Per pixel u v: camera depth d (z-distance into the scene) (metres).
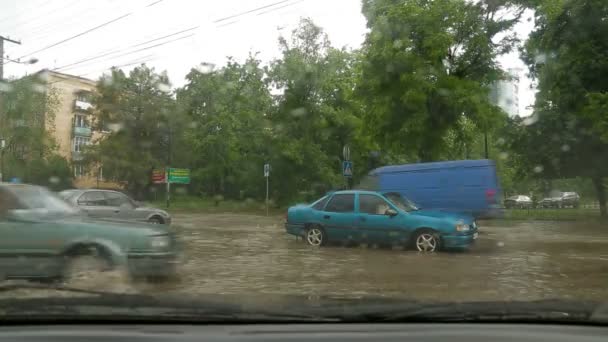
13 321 3.24
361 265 9.95
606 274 9.01
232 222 23.25
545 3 20.05
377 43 19.92
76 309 3.31
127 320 3.24
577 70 20.25
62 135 54.62
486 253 12.04
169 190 41.00
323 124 33.50
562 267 9.83
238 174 39.75
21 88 42.69
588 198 36.06
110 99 46.00
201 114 41.50
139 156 44.81
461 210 15.56
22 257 7.34
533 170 25.44
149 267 7.59
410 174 16.55
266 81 36.47
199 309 3.36
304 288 7.57
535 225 21.23
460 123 21.33
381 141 21.00
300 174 34.50
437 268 9.62
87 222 7.65
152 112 44.84
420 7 19.86
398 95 19.75
